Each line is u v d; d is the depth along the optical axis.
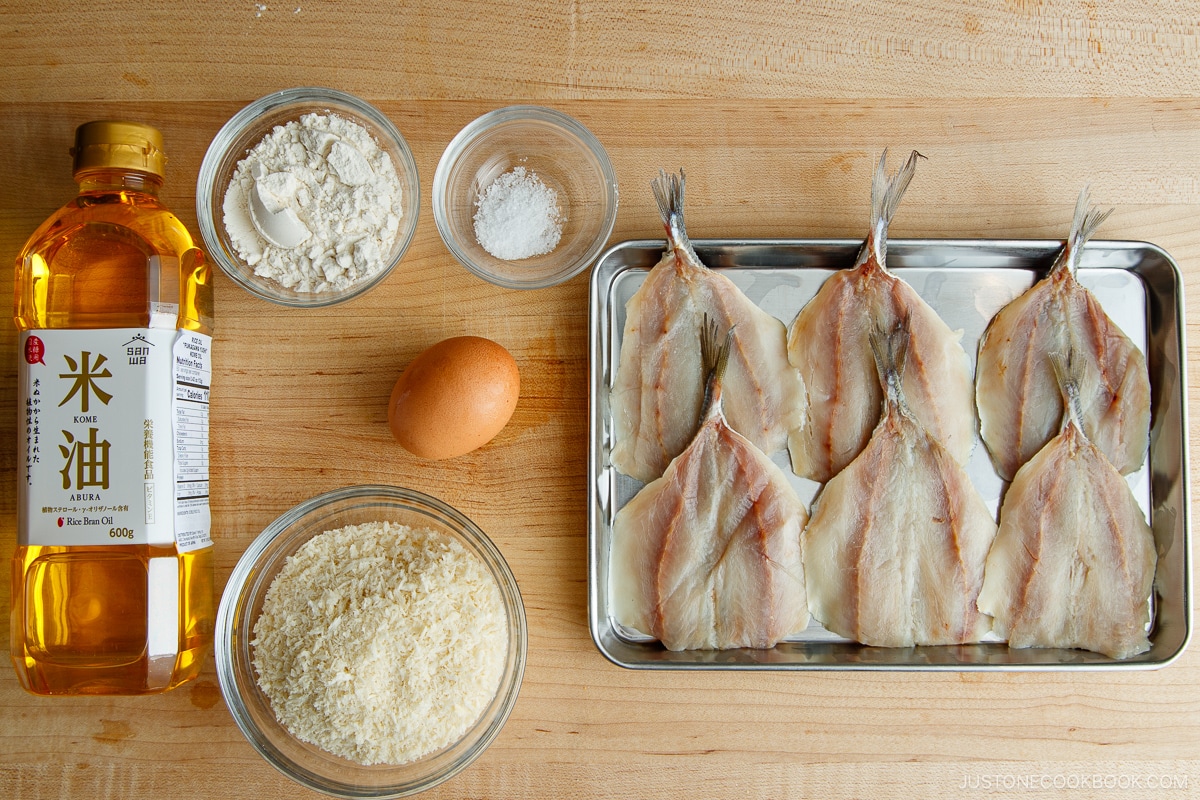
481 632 1.17
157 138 1.11
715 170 1.27
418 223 1.27
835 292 1.22
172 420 1.10
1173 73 1.28
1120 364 1.23
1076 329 1.23
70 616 1.13
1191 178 1.28
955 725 1.25
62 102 1.25
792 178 1.27
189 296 1.17
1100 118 1.28
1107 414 1.23
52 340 1.08
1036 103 1.28
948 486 1.20
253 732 1.18
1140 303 1.27
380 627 1.13
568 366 1.26
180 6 1.26
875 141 1.27
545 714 1.24
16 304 1.15
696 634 1.20
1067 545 1.21
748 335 1.22
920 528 1.20
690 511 1.20
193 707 1.24
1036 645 1.22
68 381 1.08
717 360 1.18
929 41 1.28
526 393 1.26
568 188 1.28
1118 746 1.24
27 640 1.13
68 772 1.23
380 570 1.18
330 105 1.25
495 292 1.27
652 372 1.22
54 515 1.08
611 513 1.24
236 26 1.26
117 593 1.13
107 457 1.08
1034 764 1.24
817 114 1.27
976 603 1.21
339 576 1.18
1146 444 1.24
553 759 1.24
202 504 1.17
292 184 1.17
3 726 1.23
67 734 1.23
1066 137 1.28
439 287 1.27
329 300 1.20
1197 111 1.28
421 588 1.15
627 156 1.27
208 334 1.21
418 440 1.15
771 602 1.19
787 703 1.25
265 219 1.16
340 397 1.26
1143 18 1.28
